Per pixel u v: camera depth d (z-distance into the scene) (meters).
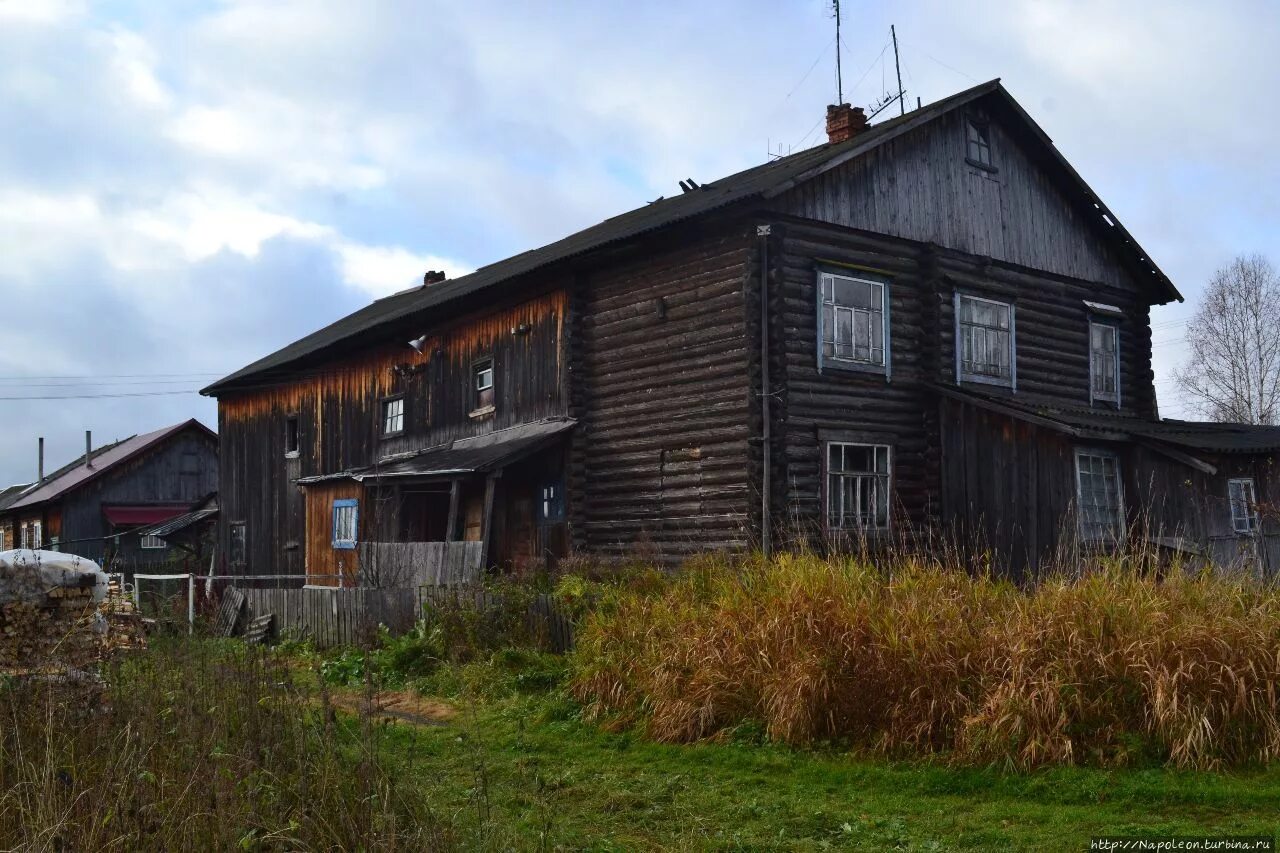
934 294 18.83
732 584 11.16
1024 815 7.36
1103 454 17.22
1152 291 23.34
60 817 5.48
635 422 18.52
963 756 8.42
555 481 19.69
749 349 16.66
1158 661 8.43
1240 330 43.16
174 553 43.50
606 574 15.23
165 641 9.06
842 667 9.34
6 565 8.59
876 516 17.66
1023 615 9.13
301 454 28.31
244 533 30.39
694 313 17.69
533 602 13.93
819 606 9.80
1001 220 20.47
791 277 17.16
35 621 7.99
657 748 9.48
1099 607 8.95
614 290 19.28
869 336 18.08
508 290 21.19
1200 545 15.48
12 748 6.39
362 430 26.08
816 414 17.05
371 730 6.79
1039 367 20.64
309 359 27.69
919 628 9.23
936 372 18.61
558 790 8.27
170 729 6.82
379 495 20.69
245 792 5.84
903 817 7.47
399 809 6.09
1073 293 21.67
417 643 13.84
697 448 17.34
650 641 10.99
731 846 6.96
